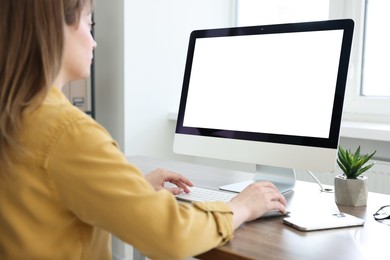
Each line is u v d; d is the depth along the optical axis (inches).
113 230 29.5
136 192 29.7
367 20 94.1
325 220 40.3
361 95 96.4
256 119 51.6
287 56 49.6
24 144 29.6
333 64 46.3
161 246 29.7
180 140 58.1
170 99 107.5
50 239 30.7
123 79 98.6
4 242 31.2
